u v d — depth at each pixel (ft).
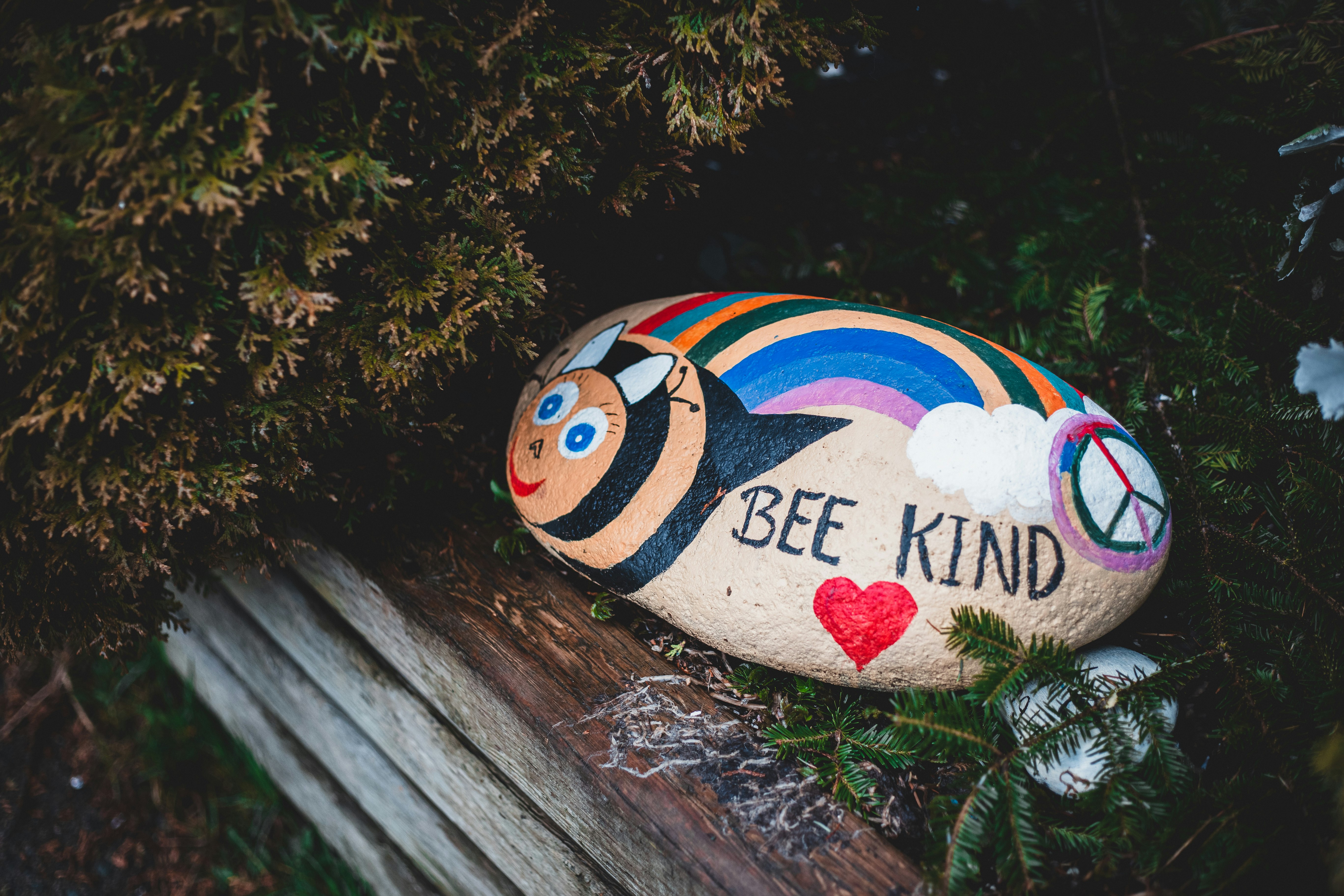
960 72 2.50
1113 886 1.58
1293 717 1.58
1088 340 2.15
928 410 1.65
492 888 2.15
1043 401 1.68
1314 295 1.93
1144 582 1.65
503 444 2.17
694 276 2.52
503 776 1.96
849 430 1.66
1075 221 2.27
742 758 1.70
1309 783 1.51
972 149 2.49
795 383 1.72
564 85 1.78
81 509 1.69
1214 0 2.19
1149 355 2.08
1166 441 1.93
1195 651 1.78
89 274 1.60
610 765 1.71
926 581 1.60
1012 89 2.46
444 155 1.76
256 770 2.75
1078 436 1.66
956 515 1.61
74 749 2.78
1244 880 1.48
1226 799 1.54
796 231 2.60
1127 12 2.32
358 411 1.85
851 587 1.61
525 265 1.93
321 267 1.69
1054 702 1.63
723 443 1.72
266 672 2.47
